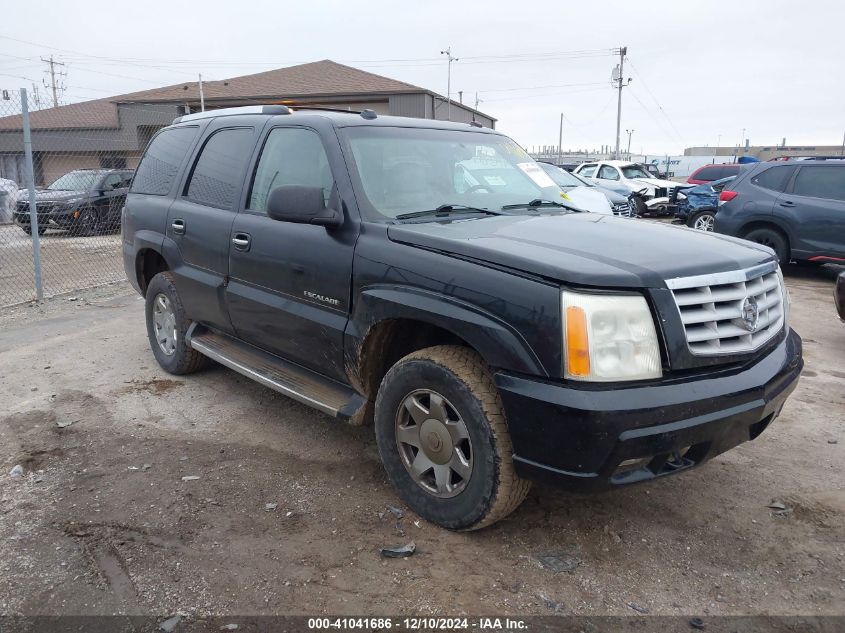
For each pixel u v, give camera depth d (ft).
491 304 9.11
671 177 141.90
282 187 10.97
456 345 10.27
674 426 8.61
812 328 23.65
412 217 11.44
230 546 9.93
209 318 15.30
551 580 9.27
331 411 11.71
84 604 8.64
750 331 9.66
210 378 17.42
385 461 11.03
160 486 11.72
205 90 94.53
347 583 9.12
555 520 10.78
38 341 20.97
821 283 32.55
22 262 37.96
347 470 12.41
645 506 11.29
